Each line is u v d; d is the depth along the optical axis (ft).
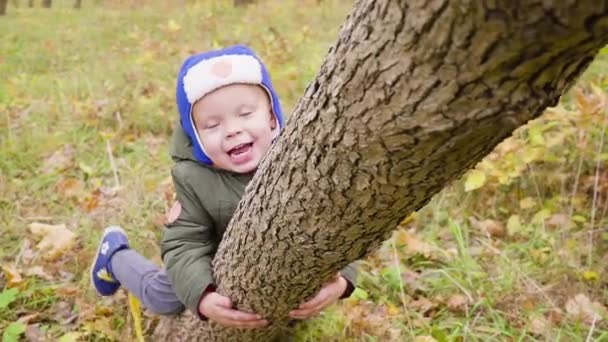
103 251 7.76
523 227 9.56
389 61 2.65
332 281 5.90
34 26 33.76
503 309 8.13
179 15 32.48
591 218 9.32
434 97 2.58
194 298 5.98
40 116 14.85
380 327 7.68
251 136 6.01
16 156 12.69
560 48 2.21
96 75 18.65
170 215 6.38
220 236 6.50
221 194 6.15
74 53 24.47
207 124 6.01
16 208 10.85
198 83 5.88
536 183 10.25
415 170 3.09
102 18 35.04
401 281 8.36
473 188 9.53
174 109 14.64
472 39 2.28
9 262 9.50
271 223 4.39
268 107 6.25
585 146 9.77
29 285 8.77
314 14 27.84
